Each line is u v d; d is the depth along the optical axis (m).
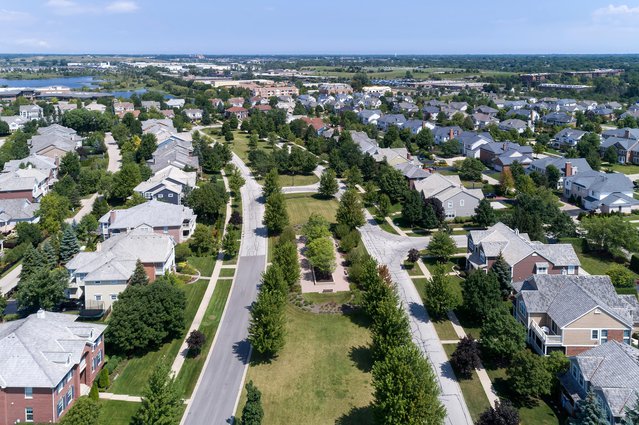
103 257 76.81
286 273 78.56
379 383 47.47
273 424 51.84
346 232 100.19
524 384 54.03
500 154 155.75
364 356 63.34
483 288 69.88
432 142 181.50
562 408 53.88
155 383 48.12
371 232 106.56
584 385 51.72
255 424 48.47
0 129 191.88
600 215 108.12
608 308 61.19
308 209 120.25
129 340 61.44
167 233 95.94
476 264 82.75
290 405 54.56
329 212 118.12
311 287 82.06
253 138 176.00
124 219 95.75
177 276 84.69
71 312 73.06
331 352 64.19
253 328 62.00
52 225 101.06
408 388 45.41
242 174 148.88
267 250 97.56
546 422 51.81
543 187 122.62
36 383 49.12
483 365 61.00
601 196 118.12
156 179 119.69
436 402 46.19
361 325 70.62
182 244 91.75
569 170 136.62
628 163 163.38
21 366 50.19
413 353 50.19
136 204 108.25
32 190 116.19
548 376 53.94
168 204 100.31
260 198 128.50
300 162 146.62
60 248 89.19
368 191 124.06
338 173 146.38
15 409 49.84
